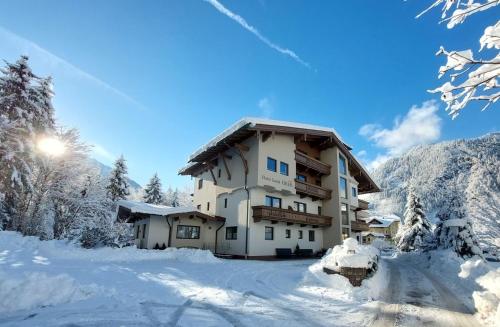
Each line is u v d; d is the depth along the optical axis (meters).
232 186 25.19
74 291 7.62
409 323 7.01
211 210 27.78
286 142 25.92
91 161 25.95
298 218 25.00
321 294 9.95
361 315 7.61
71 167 23.67
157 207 23.08
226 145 25.28
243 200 23.47
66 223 24.44
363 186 38.28
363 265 11.20
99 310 6.79
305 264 19.27
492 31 2.83
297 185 25.78
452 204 22.36
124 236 19.95
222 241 25.06
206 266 15.67
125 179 38.62
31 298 6.84
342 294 9.95
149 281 10.28
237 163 25.12
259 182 22.42
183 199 60.31
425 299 9.68
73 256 14.71
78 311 6.64
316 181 30.67
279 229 24.48
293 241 25.58
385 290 11.21
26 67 22.73
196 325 6.21
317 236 28.50
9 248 13.62
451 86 3.21
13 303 6.54
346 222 30.62
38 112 22.19
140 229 24.48
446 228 22.67
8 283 6.76
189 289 9.60
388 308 8.38
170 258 17.89
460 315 7.72
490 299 7.34
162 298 8.25
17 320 5.93
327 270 11.93
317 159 31.33
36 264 11.13
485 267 12.55
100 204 25.39
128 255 16.42
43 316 6.22
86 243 17.20
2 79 21.44
